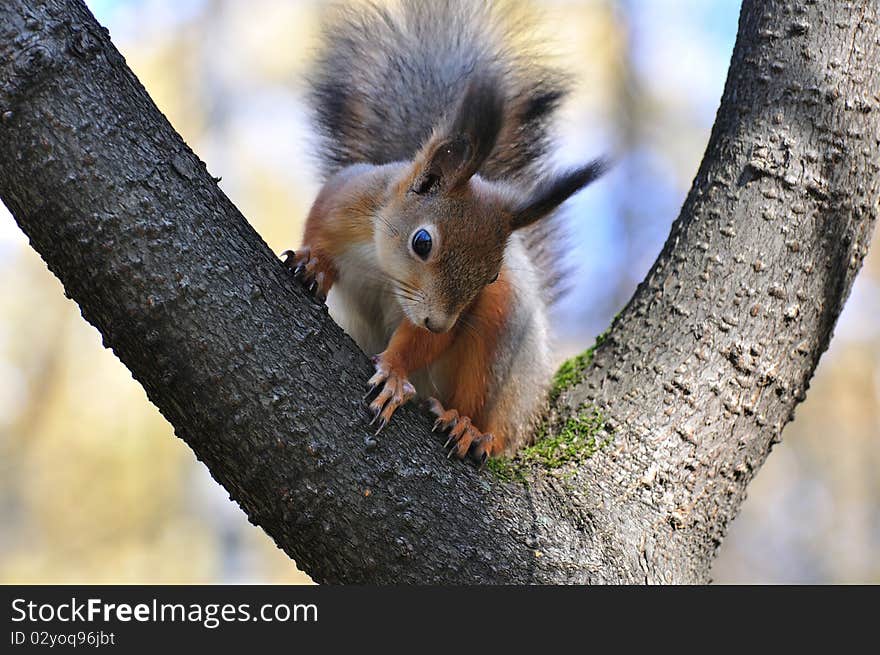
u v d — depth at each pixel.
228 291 3.22
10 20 3.20
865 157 3.30
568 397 3.34
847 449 5.14
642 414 3.30
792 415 3.32
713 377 3.30
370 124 3.47
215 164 4.74
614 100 4.91
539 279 3.47
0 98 3.20
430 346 3.36
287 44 4.83
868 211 3.31
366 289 3.41
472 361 3.38
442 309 3.35
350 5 3.48
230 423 3.22
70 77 3.21
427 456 3.26
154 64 4.80
